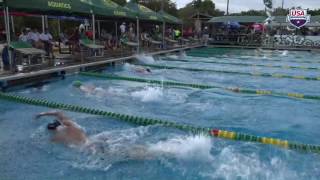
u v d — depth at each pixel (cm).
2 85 908
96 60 1370
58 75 1111
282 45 2727
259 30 3002
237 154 549
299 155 548
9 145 564
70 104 827
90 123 688
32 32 1263
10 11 1191
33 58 1143
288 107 860
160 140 596
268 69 1572
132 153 536
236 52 2388
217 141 599
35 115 722
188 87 1062
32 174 470
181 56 2052
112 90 988
